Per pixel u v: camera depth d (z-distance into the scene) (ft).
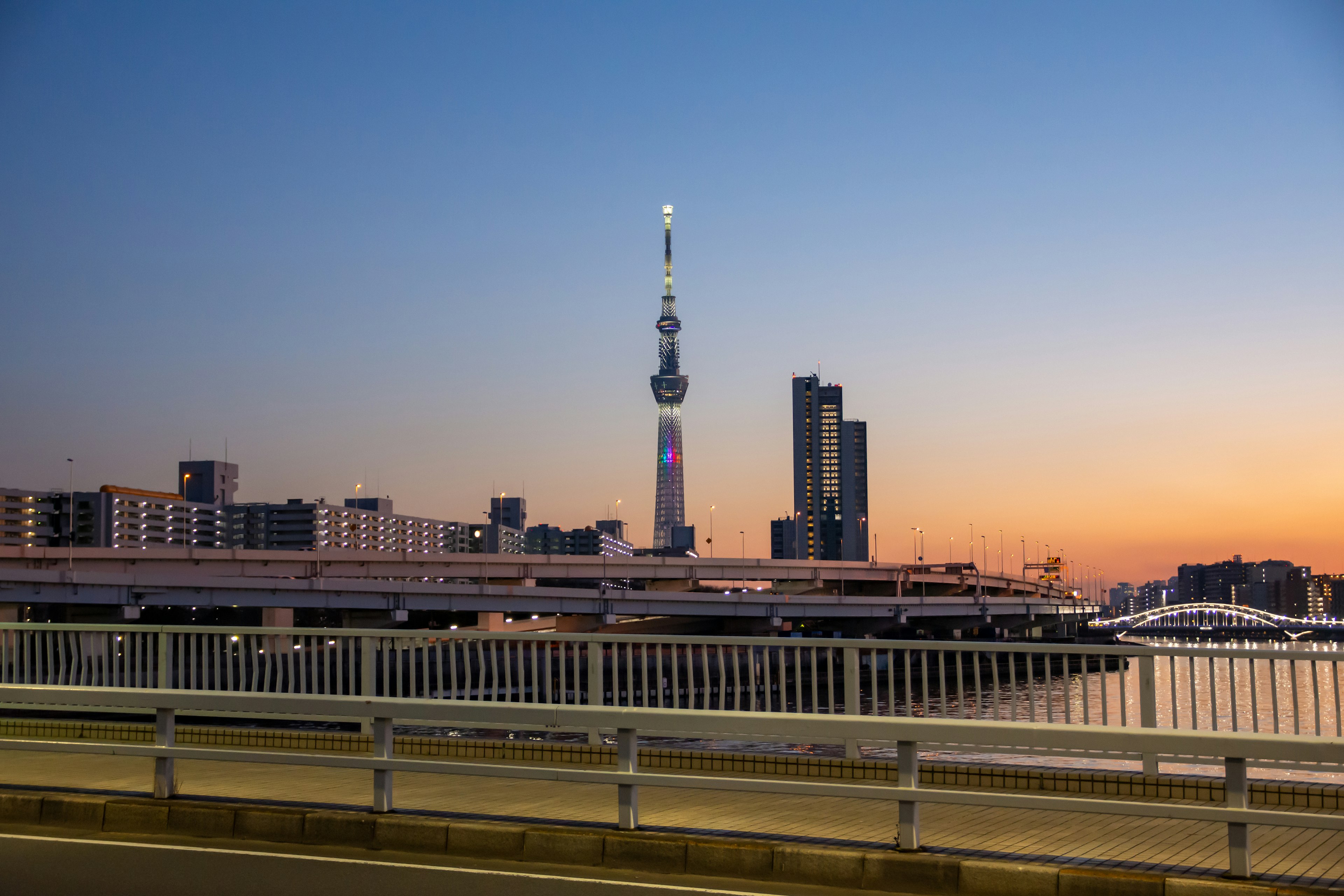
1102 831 32.55
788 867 29.04
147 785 39.27
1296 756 24.81
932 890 27.94
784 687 40.70
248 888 27.86
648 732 30.30
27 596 251.19
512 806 35.76
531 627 403.13
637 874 29.63
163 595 272.92
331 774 42.45
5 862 30.55
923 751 47.39
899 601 443.73
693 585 528.22
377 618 391.24
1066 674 38.63
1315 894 25.07
